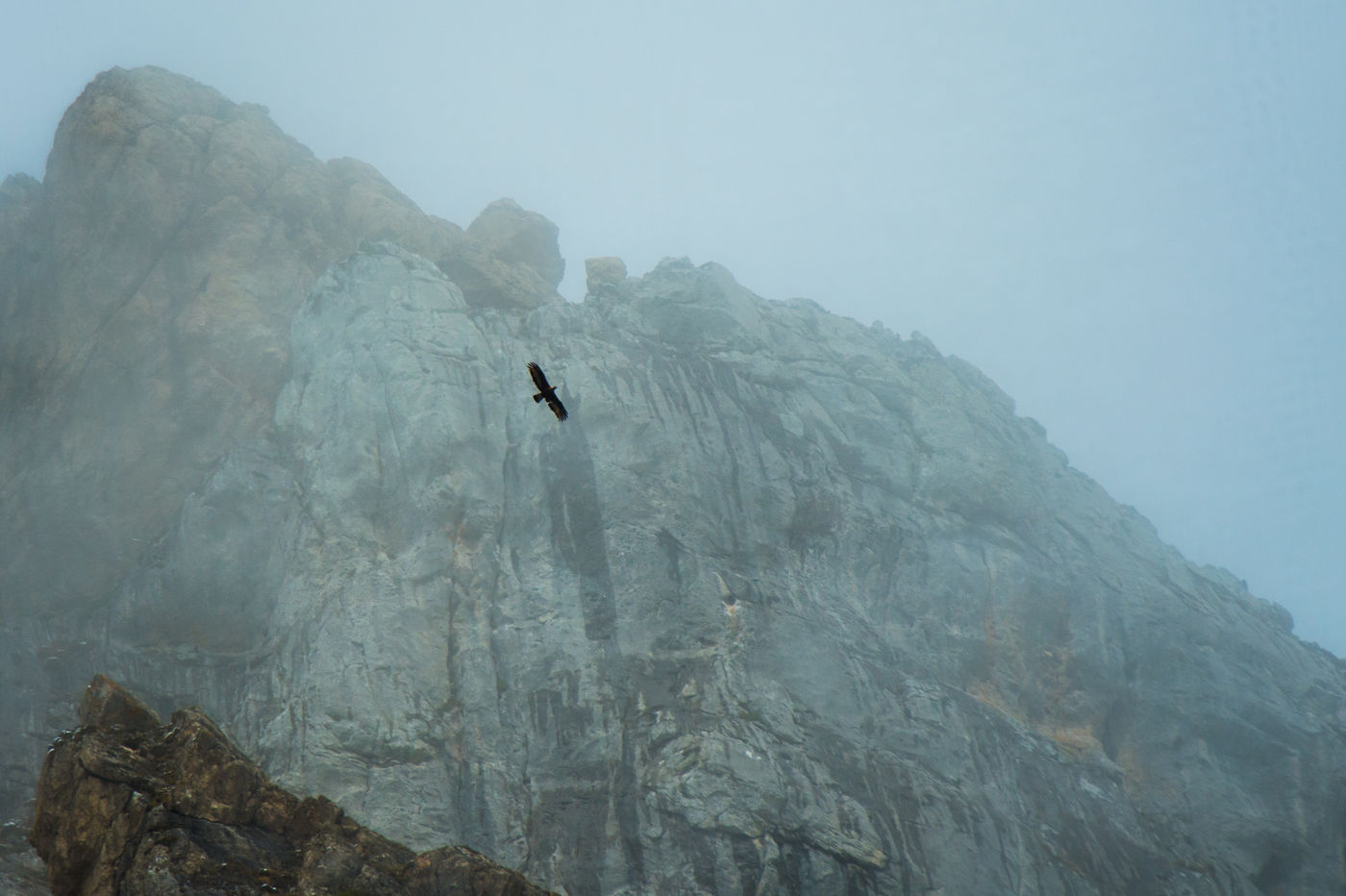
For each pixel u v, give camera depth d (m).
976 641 73.19
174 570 66.25
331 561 64.38
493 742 58.44
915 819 59.88
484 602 63.69
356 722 56.78
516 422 71.31
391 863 38.78
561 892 53.56
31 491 70.31
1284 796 70.00
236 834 37.09
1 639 65.44
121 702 39.78
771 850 54.97
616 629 63.16
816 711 62.78
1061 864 61.78
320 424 70.69
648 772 57.66
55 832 36.16
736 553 69.06
